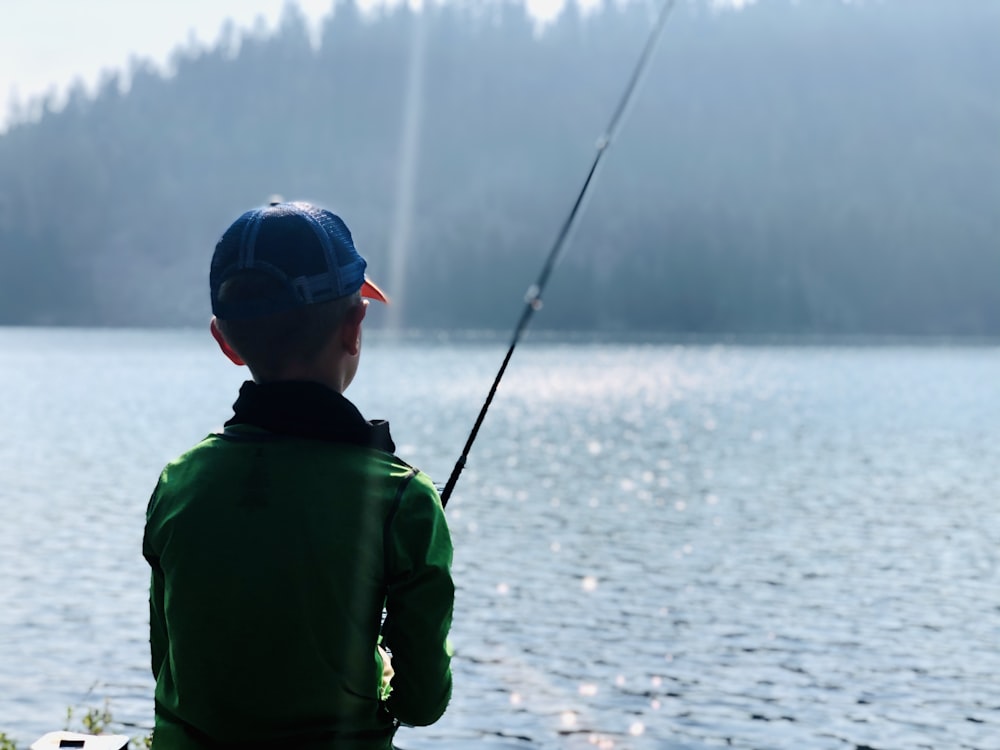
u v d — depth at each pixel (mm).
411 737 12617
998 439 54281
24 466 42906
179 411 71438
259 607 2084
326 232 2211
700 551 25188
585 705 13812
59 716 13008
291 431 2168
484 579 21844
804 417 69250
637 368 141625
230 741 2113
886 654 16297
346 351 2260
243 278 2168
